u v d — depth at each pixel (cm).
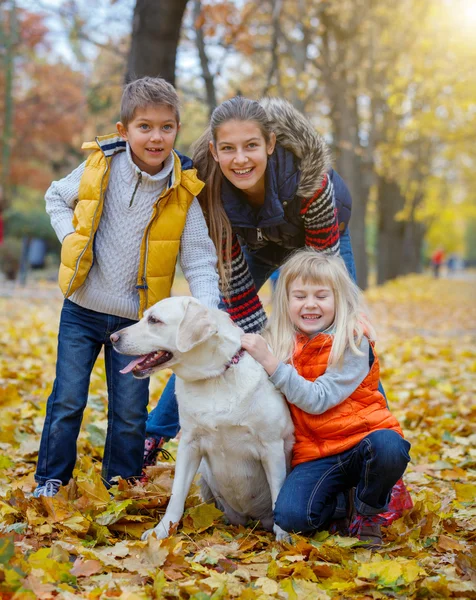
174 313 292
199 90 1420
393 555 288
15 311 1194
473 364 814
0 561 236
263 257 408
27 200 2967
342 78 1586
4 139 2281
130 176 325
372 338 320
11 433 445
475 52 1645
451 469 432
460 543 303
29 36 2105
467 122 1980
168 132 320
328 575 265
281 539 300
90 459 391
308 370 317
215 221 356
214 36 1090
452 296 2414
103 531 290
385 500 300
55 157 2856
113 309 334
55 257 2505
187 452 307
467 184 3794
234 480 310
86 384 338
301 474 304
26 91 2625
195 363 292
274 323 336
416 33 1684
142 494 322
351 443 302
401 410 583
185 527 309
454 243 7825
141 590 242
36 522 291
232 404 294
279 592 249
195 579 254
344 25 1560
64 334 338
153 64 705
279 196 348
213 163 352
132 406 342
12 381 581
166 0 691
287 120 343
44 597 229
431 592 251
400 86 1772
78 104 1983
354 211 1805
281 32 1341
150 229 323
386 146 2089
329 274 321
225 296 384
